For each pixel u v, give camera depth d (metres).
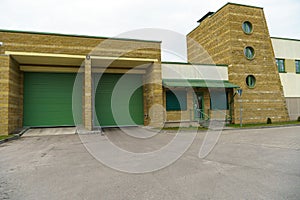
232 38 17.28
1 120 11.80
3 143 9.66
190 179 4.44
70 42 13.13
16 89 13.65
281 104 18.30
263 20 18.50
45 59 13.43
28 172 5.12
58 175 4.85
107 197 3.61
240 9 17.81
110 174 4.88
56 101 15.45
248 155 6.41
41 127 15.02
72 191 3.90
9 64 12.22
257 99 17.52
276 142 8.45
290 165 5.25
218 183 4.17
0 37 12.15
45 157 6.70
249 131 12.51
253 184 4.06
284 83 20.31
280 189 3.78
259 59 17.97
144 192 3.80
